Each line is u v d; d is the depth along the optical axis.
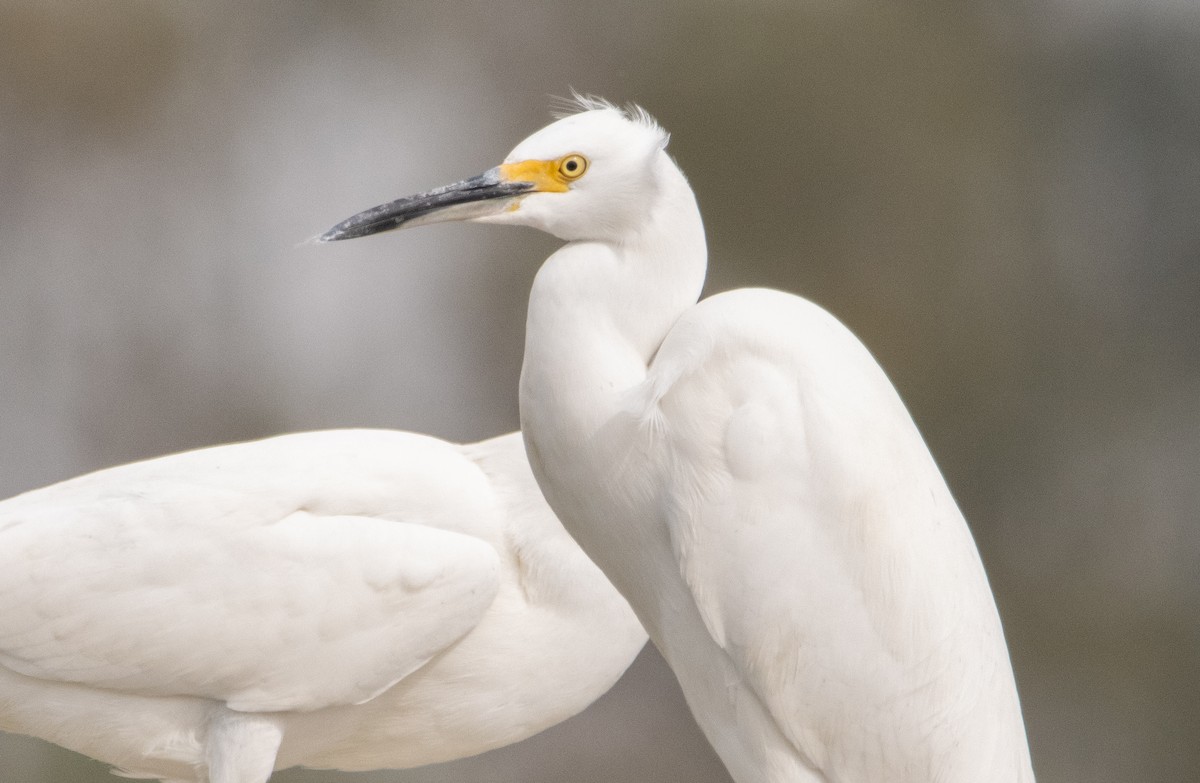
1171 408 13.05
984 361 13.12
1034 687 12.51
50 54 13.99
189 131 14.48
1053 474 12.94
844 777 4.21
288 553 5.50
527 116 14.52
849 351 4.31
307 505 5.63
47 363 13.49
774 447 4.13
